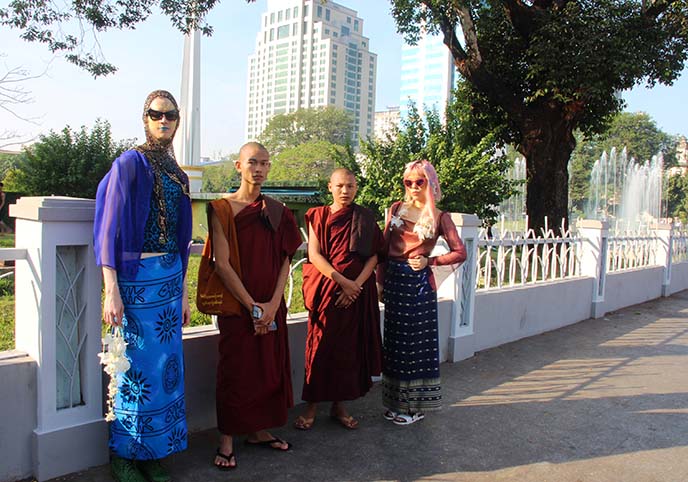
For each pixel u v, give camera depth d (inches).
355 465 130.4
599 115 456.4
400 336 153.5
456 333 214.7
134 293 110.2
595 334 270.4
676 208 1958.7
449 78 3358.8
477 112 471.5
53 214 111.4
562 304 281.7
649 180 1096.2
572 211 2084.2
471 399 176.7
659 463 136.4
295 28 4544.8
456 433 150.5
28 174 836.6
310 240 145.9
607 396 183.0
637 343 255.0
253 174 126.9
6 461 111.4
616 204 1223.5
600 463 135.5
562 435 151.3
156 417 113.1
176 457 130.6
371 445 141.4
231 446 128.0
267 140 2989.7
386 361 157.1
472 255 217.8
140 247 109.7
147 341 111.6
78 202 116.1
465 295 218.1
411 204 155.9
